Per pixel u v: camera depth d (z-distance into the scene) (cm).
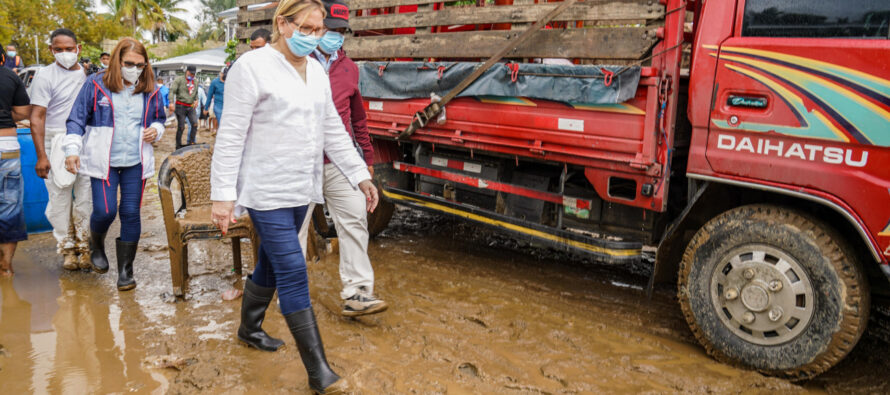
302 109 284
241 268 498
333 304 427
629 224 411
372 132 532
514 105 419
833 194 298
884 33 282
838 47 290
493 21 426
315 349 292
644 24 370
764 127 315
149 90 461
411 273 500
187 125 2128
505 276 498
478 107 442
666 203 370
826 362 305
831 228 306
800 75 302
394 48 493
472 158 489
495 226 462
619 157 374
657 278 382
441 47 459
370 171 414
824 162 299
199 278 485
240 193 289
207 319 400
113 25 4347
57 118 523
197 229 430
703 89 337
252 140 284
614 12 366
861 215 290
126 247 453
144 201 786
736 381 321
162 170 427
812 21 302
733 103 327
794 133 305
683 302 359
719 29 330
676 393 312
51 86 507
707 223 345
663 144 357
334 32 359
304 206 303
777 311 316
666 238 370
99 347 356
